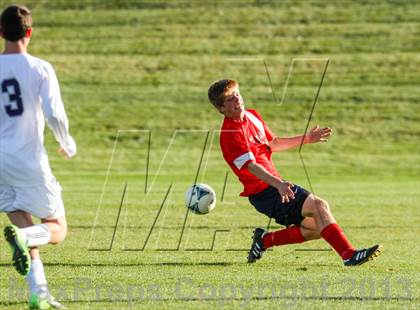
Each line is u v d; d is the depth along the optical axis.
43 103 24.23
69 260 35.62
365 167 112.75
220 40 167.12
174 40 167.25
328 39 167.25
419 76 153.25
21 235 23.41
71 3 181.38
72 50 162.50
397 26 172.50
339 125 133.50
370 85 149.25
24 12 24.78
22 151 24.47
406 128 133.12
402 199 68.69
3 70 24.41
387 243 43.72
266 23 173.75
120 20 175.38
